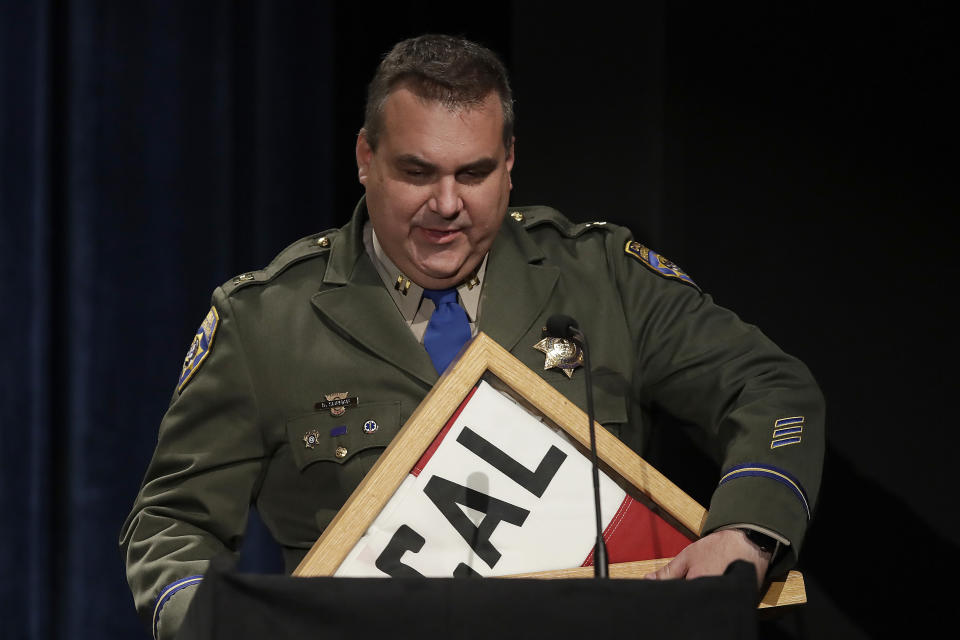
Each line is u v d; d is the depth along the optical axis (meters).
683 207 9.16
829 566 9.09
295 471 5.48
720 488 4.91
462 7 10.42
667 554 4.93
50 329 10.72
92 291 10.62
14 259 10.59
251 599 3.23
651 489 4.95
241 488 5.50
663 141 9.13
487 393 4.96
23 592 10.53
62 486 10.73
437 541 4.72
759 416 5.16
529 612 3.27
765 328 9.12
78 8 10.59
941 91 9.23
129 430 10.70
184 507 5.40
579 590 3.29
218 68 10.91
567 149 9.62
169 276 10.80
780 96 9.24
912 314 9.15
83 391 10.59
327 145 11.07
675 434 8.95
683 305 5.71
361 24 10.95
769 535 4.64
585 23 9.62
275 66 10.98
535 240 5.95
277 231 10.98
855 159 9.21
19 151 10.59
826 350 9.14
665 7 9.16
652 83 9.23
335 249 5.79
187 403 5.52
